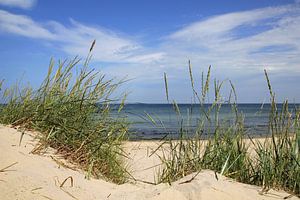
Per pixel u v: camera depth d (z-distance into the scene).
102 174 2.92
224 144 2.80
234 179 2.58
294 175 2.55
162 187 2.26
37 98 3.28
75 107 3.28
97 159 2.97
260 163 2.68
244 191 2.25
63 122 3.09
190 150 2.71
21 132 2.84
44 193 1.94
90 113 3.36
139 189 2.35
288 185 2.56
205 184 2.24
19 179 2.02
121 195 2.21
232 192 2.19
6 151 2.38
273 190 2.42
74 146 2.97
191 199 2.06
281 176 2.57
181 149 2.77
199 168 2.61
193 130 2.75
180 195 2.09
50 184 2.10
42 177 2.16
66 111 3.18
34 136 2.86
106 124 3.44
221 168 2.65
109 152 3.20
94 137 3.18
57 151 2.79
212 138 2.83
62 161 2.69
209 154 2.69
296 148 2.70
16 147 2.52
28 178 2.07
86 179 2.48
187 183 2.25
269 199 2.20
